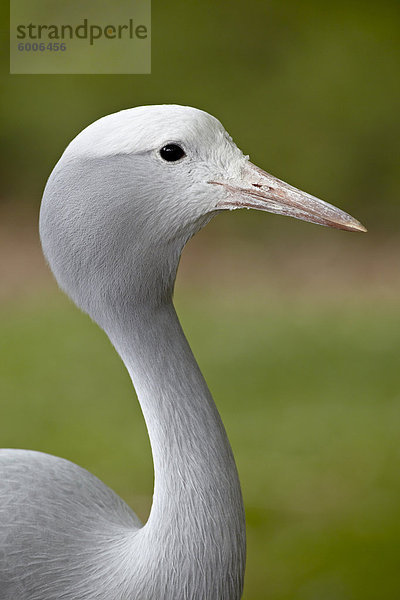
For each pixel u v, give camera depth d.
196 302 13.94
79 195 3.48
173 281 3.65
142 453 8.98
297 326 12.88
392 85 18.31
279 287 14.66
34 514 3.86
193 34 18.50
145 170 3.46
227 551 3.59
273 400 10.51
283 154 18.34
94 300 3.62
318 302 13.93
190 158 3.50
